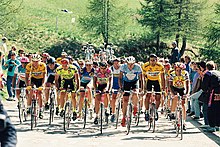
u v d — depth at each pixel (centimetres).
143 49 6412
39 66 1634
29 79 1639
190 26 6438
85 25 6594
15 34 4991
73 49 5941
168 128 1673
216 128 1595
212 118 1585
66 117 1584
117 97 1792
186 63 2155
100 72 1605
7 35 4922
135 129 1634
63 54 2030
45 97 1848
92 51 5734
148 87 1603
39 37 6038
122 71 1580
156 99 1593
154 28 6469
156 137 1480
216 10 6016
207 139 1455
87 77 1800
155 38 6488
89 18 6612
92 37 6588
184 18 6456
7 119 517
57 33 6391
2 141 509
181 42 7175
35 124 1620
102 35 6756
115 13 6631
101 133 1527
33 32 6141
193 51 6781
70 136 1469
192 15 6450
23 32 5997
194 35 6438
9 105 2200
